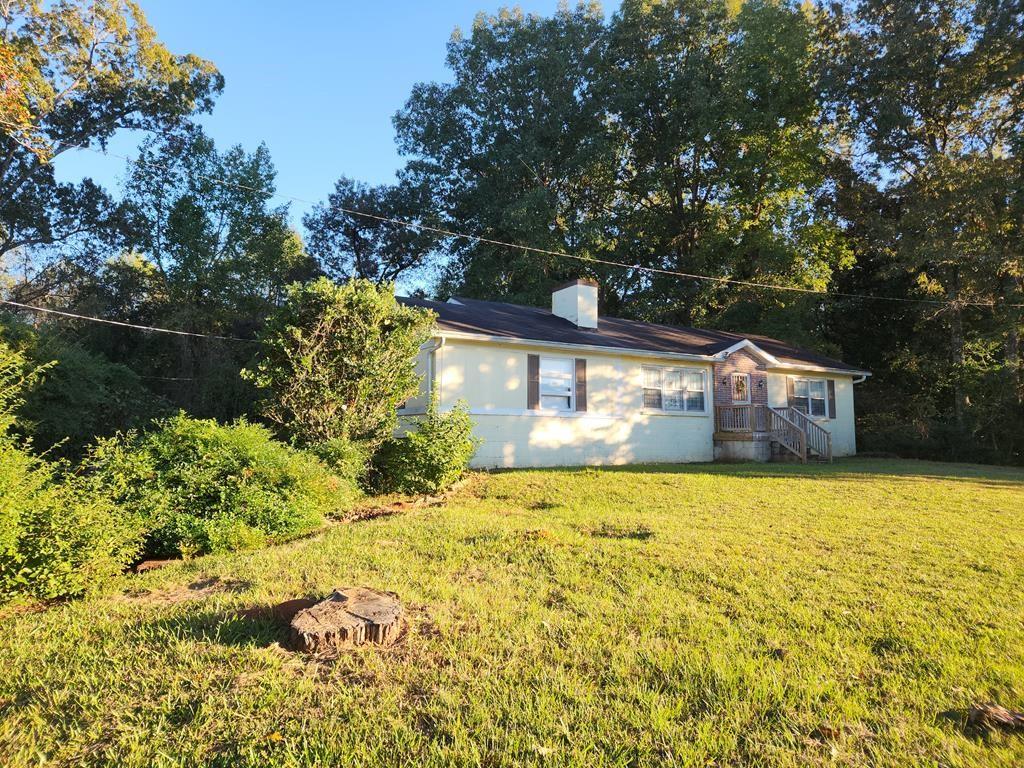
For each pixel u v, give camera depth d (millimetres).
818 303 29938
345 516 9031
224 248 31047
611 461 17578
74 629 4539
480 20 36375
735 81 28984
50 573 5277
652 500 10469
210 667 3771
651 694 3416
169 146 30656
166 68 28453
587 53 34906
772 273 30078
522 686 3533
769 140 29500
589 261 31719
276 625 4367
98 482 6320
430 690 3498
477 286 34281
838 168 29719
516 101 35281
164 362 30797
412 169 37562
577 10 36031
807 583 5395
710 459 19516
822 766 2811
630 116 33125
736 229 30688
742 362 20234
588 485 11945
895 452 24281
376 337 10977
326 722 3176
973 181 22719
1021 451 23312
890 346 28875
